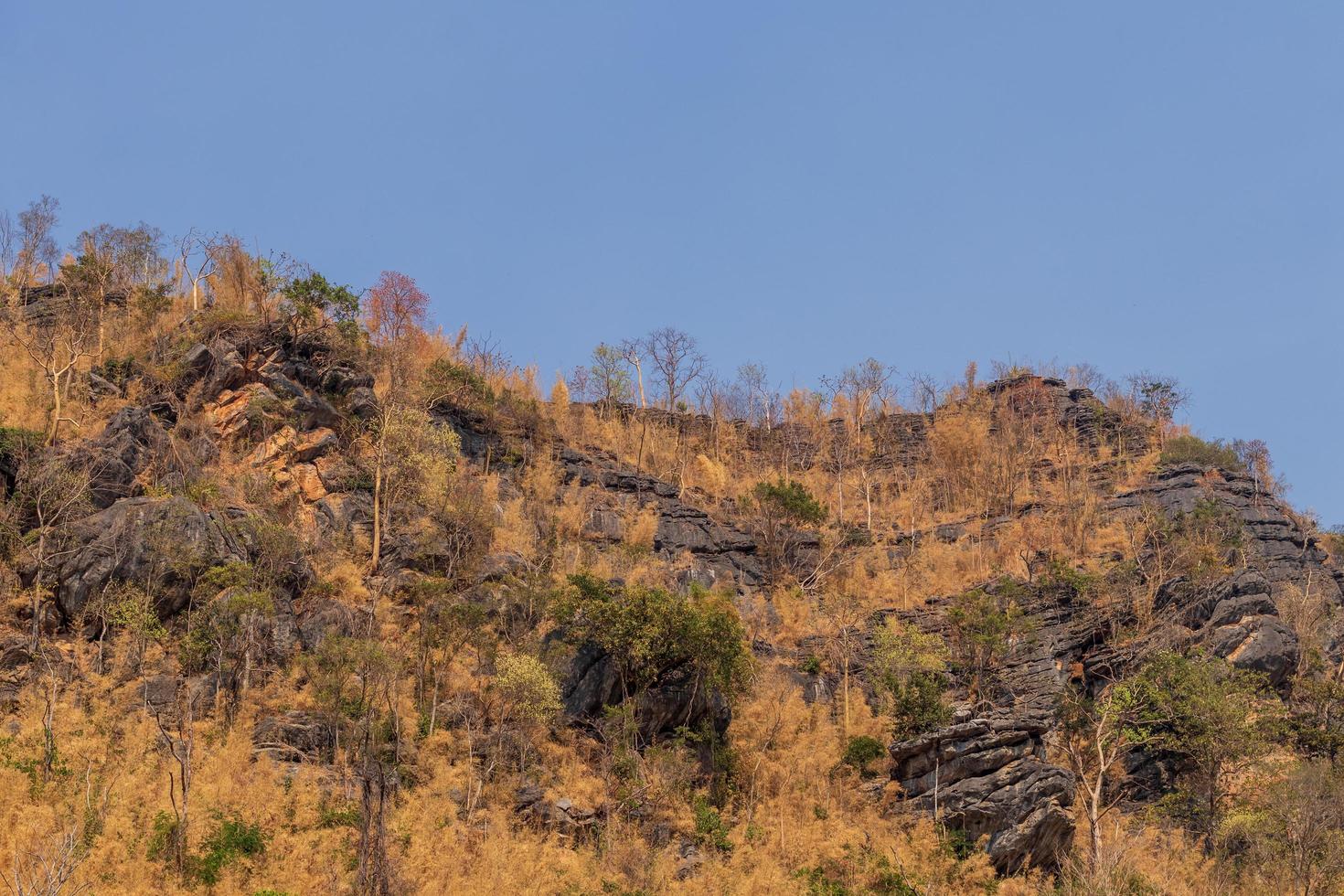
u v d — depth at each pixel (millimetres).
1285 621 66188
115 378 57531
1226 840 49875
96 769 37656
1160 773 54781
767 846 44594
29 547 45562
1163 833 51344
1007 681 59312
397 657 45688
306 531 53656
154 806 36219
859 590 68438
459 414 68000
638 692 49500
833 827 45781
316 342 62438
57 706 40219
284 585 49156
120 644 43438
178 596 46031
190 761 37531
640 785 44812
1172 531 68750
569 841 42438
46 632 44625
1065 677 59750
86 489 47562
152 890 32875
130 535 46219
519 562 56312
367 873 34969
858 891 42406
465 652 49062
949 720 50875
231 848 35344
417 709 45469
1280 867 46875
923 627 63188
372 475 57594
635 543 64562
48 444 50344
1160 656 56281
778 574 69562
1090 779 54281
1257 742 52188
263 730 42250
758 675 54656
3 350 59125
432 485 56875
